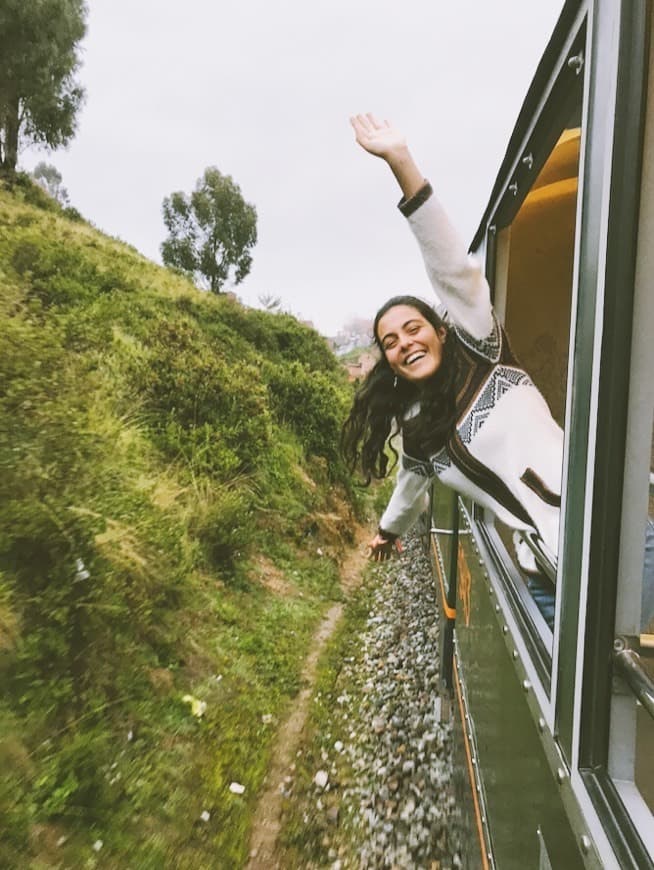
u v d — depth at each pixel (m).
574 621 0.97
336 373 13.87
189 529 4.97
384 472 1.96
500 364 1.59
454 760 2.91
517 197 1.97
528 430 1.52
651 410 0.87
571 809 0.94
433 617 5.48
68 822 2.39
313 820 3.12
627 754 0.91
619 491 0.89
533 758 1.25
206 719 3.49
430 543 5.76
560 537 1.07
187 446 5.86
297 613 5.39
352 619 5.75
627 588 0.90
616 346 0.87
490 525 2.30
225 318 11.34
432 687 4.25
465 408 1.58
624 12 0.86
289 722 3.93
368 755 3.65
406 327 1.62
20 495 3.10
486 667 1.97
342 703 4.25
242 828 2.93
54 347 4.20
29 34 16.48
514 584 1.74
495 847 1.65
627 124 0.86
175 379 6.38
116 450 4.32
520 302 2.61
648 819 0.82
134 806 2.66
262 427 7.21
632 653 0.89
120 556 3.46
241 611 4.91
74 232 12.34
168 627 3.91
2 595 2.69
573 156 2.04
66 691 2.75
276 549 6.36
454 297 1.55
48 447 3.41
